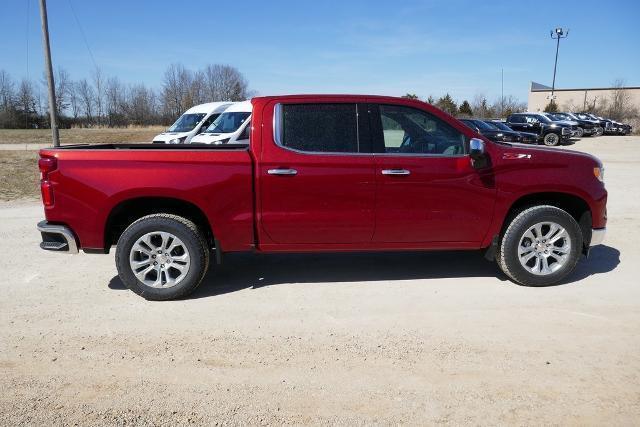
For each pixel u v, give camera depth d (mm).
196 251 4770
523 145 5488
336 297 4859
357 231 4906
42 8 19438
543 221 4988
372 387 3279
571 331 4047
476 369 3479
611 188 12055
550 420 2922
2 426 2928
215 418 2982
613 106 56594
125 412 3051
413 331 4082
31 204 10414
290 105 4867
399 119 4969
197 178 4703
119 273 4781
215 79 66500
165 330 4168
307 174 4766
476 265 5852
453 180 4898
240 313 4504
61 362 3652
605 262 5910
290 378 3404
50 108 20328
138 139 36375
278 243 4918
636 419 2922
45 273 5691
